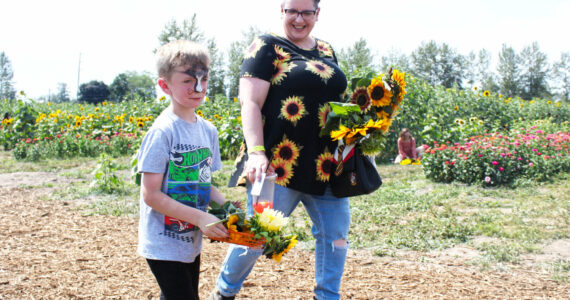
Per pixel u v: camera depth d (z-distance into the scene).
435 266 3.93
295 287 3.30
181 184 1.92
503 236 4.84
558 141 9.90
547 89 71.94
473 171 8.11
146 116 14.29
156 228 1.90
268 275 3.56
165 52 1.87
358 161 2.47
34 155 11.79
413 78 12.67
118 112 16.34
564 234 4.80
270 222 1.92
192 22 37.91
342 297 3.12
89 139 12.91
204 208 2.04
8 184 8.25
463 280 3.55
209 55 1.95
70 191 7.49
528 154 8.35
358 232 5.05
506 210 6.10
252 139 2.32
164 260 1.87
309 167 2.42
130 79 54.94
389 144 11.67
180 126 1.93
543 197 6.74
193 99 1.88
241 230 1.95
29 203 6.55
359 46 39.88
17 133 13.82
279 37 2.50
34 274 3.44
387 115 2.53
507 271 3.79
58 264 3.73
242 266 2.45
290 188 2.44
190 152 1.94
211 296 2.58
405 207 6.25
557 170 8.76
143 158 1.83
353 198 6.91
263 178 2.19
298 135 2.41
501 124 14.72
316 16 2.51
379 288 3.33
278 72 2.43
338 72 2.54
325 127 2.38
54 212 5.99
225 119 11.89
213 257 4.01
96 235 4.82
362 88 2.50
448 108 13.50
